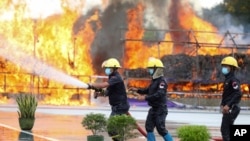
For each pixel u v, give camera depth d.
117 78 15.16
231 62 14.77
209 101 38.31
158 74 15.12
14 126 20.62
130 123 13.81
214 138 18.06
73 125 21.50
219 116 30.30
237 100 14.73
